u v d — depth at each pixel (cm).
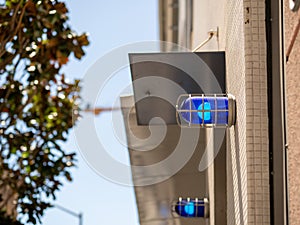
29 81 834
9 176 833
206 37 941
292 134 454
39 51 822
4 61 816
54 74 835
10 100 835
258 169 516
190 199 802
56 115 854
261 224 509
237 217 586
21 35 806
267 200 512
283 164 501
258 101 527
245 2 543
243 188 542
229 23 645
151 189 863
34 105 854
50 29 816
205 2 962
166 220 905
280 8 516
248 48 535
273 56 534
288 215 480
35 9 798
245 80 530
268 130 522
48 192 840
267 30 538
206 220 880
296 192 440
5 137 838
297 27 440
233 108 586
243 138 540
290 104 461
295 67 445
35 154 843
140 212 912
